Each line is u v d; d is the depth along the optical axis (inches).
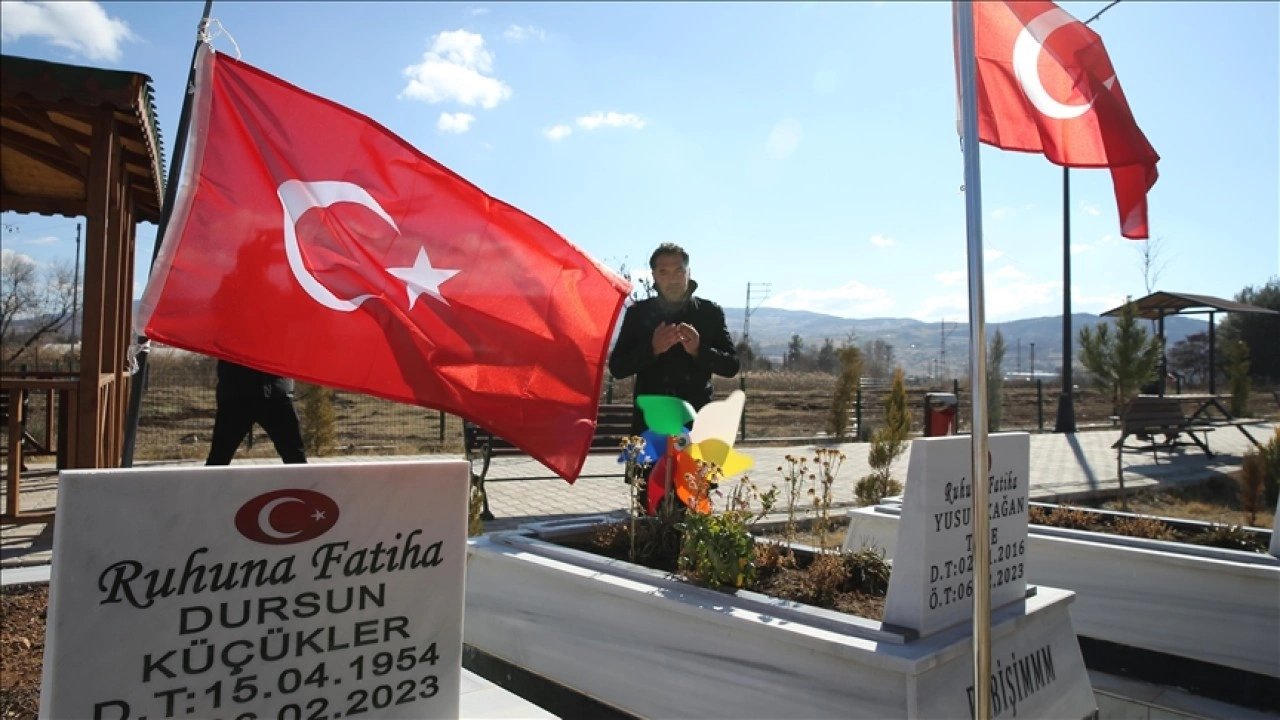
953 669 117.6
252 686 77.1
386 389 118.6
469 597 180.9
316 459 479.5
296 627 79.4
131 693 71.5
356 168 123.6
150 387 801.6
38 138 313.4
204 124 116.3
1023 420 1025.5
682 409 183.2
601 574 154.6
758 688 126.8
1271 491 354.9
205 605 75.0
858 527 224.8
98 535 70.4
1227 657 165.6
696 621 136.5
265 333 114.0
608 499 395.9
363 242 121.6
